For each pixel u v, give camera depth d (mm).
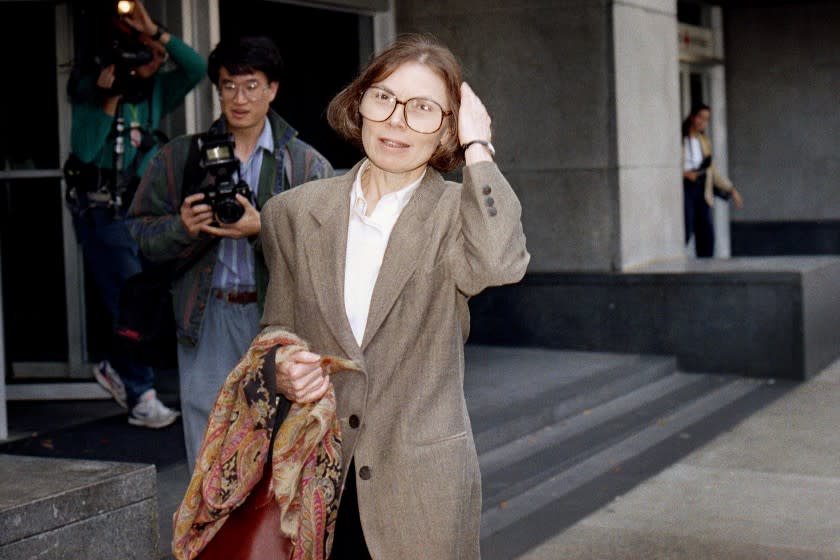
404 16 10141
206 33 7289
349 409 2836
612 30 9695
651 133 10289
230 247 4336
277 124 4402
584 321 9719
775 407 8359
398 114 2846
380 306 2828
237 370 2883
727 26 17188
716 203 16672
